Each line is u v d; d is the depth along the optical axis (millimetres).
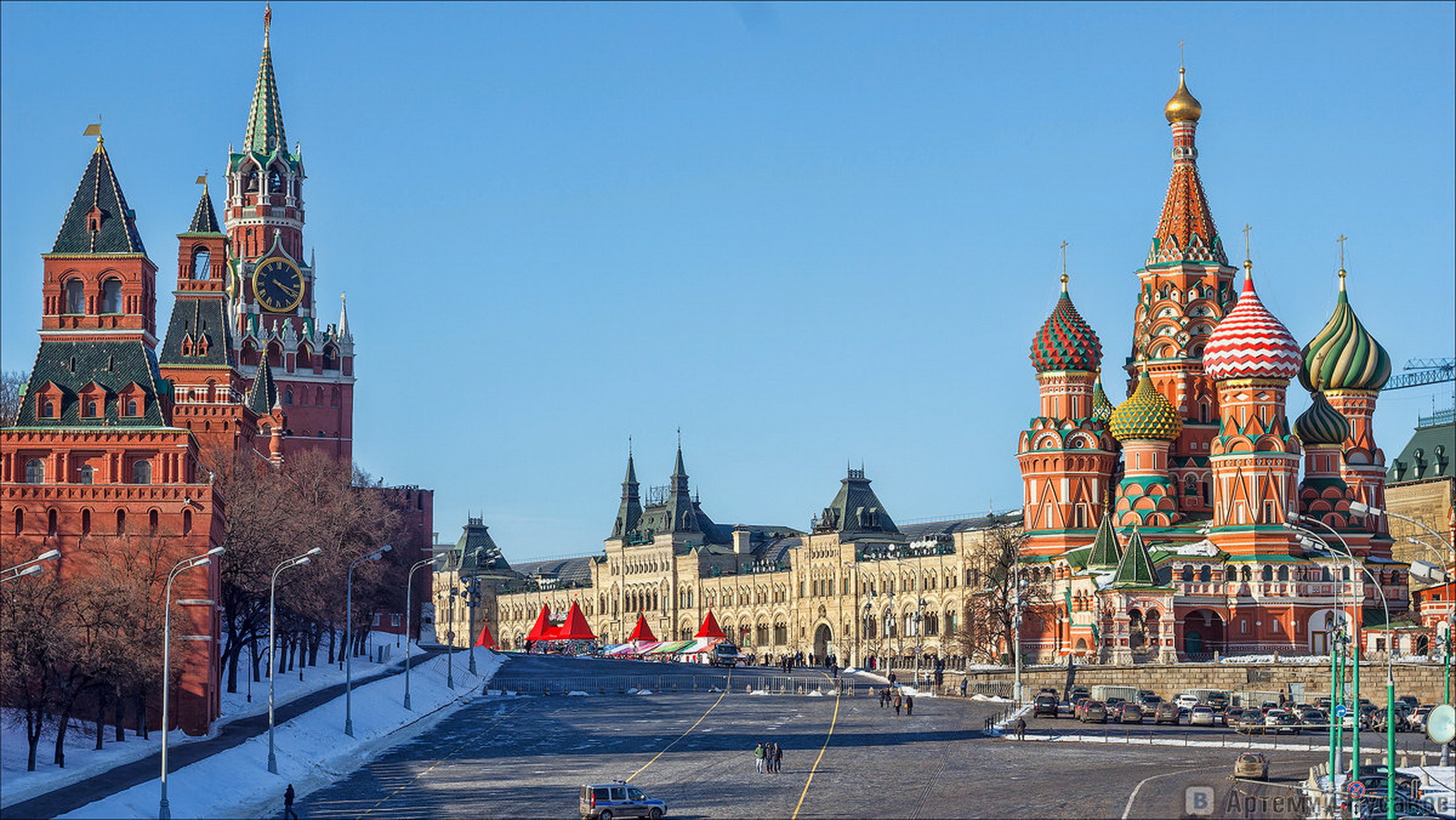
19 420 150875
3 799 104125
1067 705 178625
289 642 194875
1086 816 101875
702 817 105438
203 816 106375
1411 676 189000
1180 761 132250
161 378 159375
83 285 155750
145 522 142750
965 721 168625
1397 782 103312
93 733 134000
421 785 122250
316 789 121000
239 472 186375
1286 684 191625
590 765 133750
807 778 123750
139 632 127625
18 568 122000
